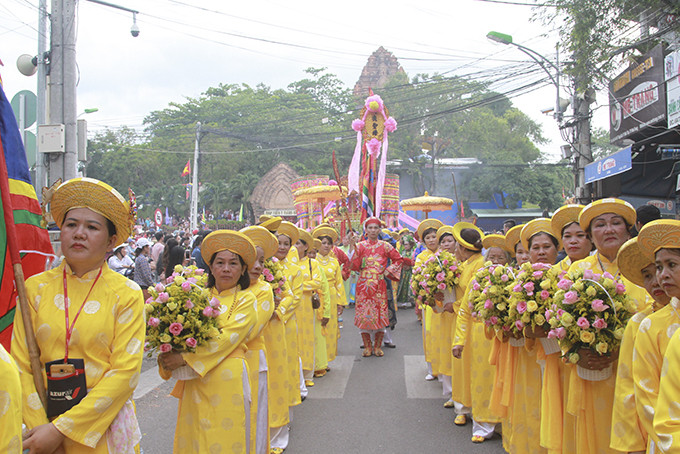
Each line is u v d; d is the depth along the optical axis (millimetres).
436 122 39719
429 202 14734
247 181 39156
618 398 2824
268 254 5301
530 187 33562
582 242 4238
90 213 2879
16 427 2031
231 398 3836
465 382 5680
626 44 11406
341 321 12016
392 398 6738
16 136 3430
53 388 2725
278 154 41094
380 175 16016
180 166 43875
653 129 11344
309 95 48812
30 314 2789
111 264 11266
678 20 10492
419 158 35094
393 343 9914
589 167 13602
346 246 14180
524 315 3910
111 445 2854
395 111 40469
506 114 43344
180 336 3592
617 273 3811
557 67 13898
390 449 5152
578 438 3619
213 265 4105
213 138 41969
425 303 6406
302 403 6609
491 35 13719
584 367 3455
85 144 8844
